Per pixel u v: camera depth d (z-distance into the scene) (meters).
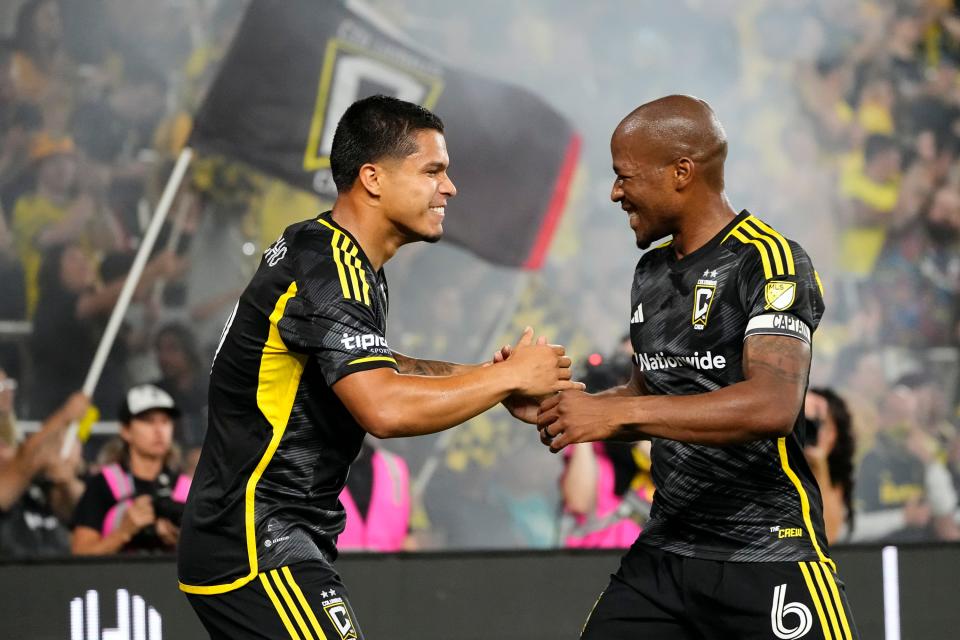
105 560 10.98
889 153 25.02
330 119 18.55
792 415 7.85
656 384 9.08
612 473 14.84
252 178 21.28
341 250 8.24
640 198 8.71
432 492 20.86
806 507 8.81
